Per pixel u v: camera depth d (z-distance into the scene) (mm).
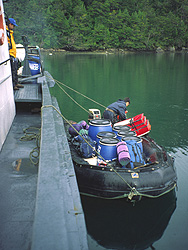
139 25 112250
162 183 4711
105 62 50625
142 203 4930
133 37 109812
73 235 1399
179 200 5109
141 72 32844
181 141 9008
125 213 4672
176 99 16797
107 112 6898
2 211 2344
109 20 110750
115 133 5797
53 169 1800
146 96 17812
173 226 4332
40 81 6332
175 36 121750
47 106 3645
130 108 14508
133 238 4062
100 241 3982
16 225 2156
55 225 1226
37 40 95188
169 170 4996
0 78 3799
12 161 3389
